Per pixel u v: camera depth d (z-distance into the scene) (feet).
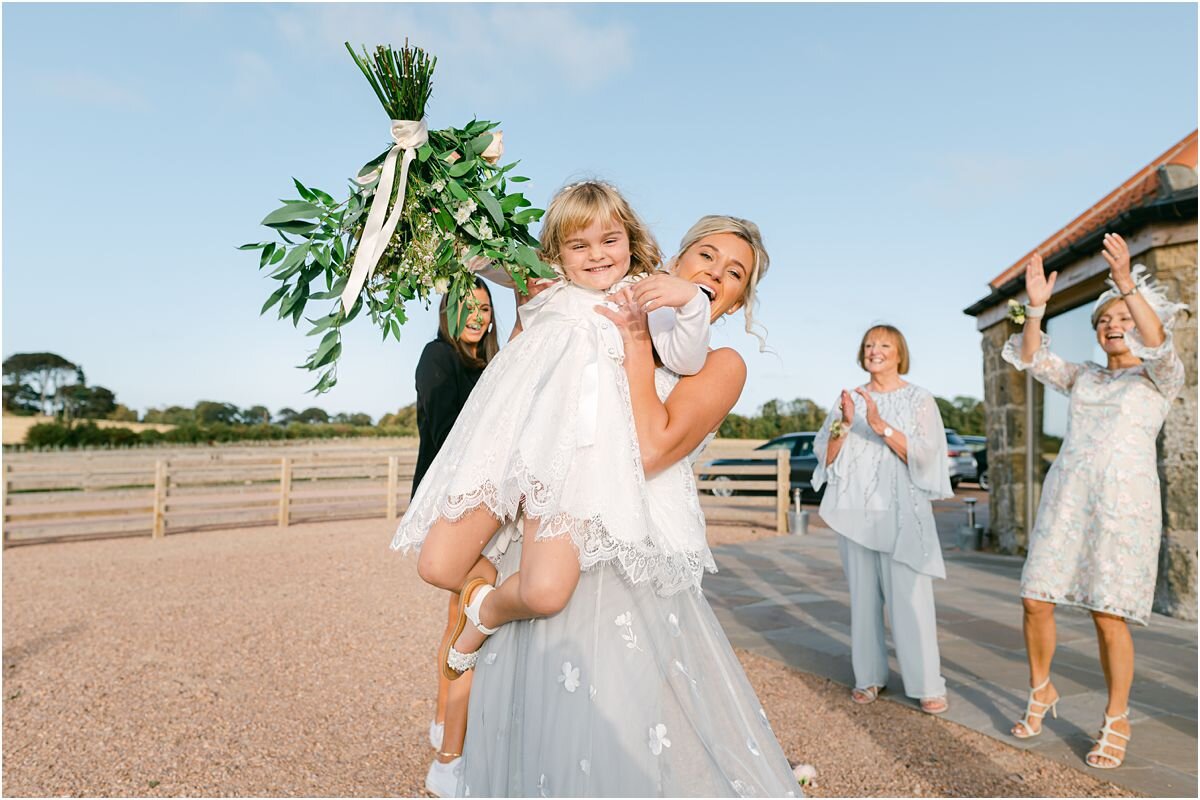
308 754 12.03
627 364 5.54
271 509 42.96
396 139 5.51
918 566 13.35
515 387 5.42
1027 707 12.75
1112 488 11.27
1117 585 11.07
